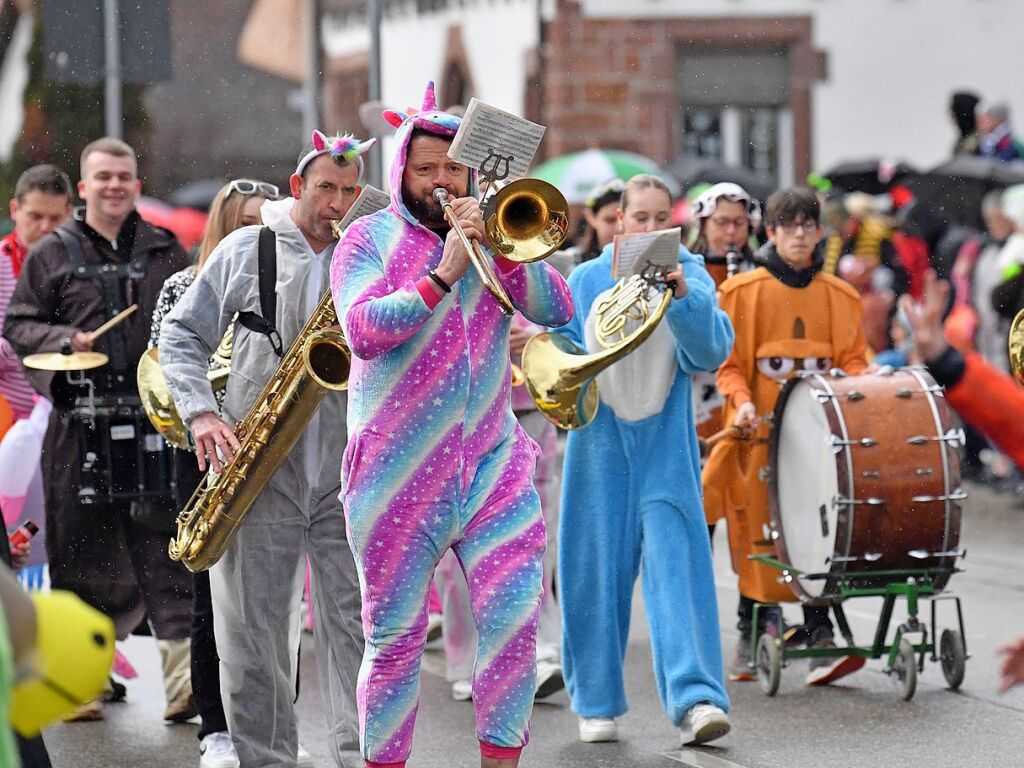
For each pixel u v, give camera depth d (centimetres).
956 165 2506
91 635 590
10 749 558
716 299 1177
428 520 909
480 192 938
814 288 1416
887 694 1341
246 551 1041
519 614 905
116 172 1352
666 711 1180
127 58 2133
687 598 1177
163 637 1315
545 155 3884
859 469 1252
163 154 5438
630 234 1166
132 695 1409
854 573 1277
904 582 1302
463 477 915
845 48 3822
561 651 1257
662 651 1172
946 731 1222
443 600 1377
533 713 1316
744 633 1427
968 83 3812
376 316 881
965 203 2472
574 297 1219
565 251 1591
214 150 5459
